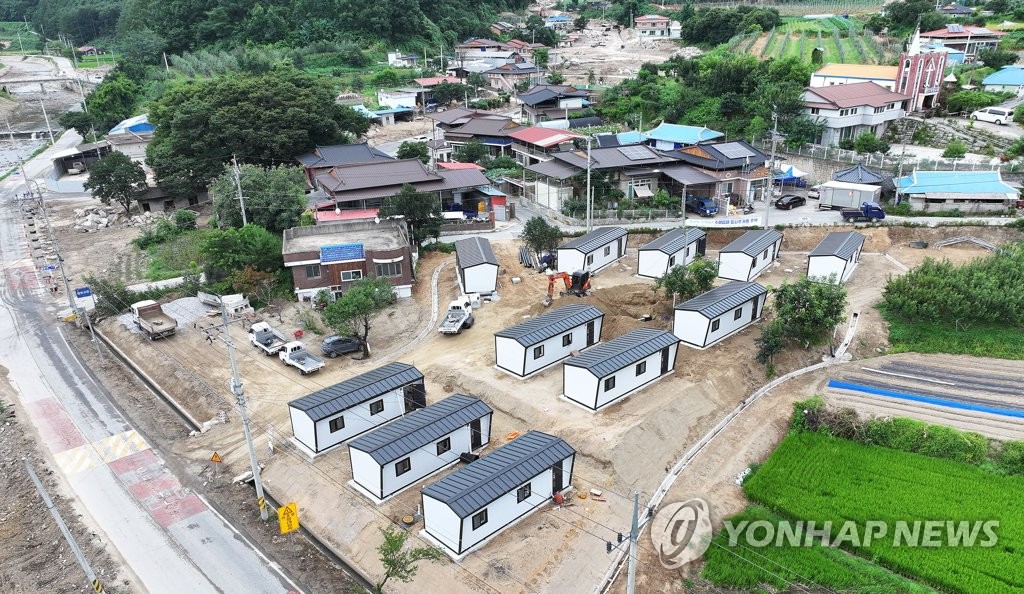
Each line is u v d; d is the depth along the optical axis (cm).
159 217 8031
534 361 4412
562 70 14888
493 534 3181
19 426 4325
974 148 7762
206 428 4212
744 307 4875
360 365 4791
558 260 5916
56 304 6222
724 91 10100
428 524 3167
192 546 3291
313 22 16612
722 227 6606
